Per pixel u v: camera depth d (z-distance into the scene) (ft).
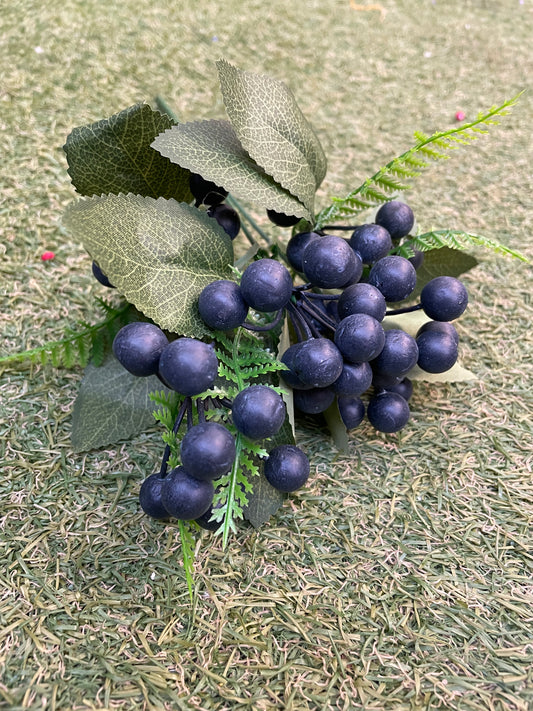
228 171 0.46
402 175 0.52
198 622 0.41
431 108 0.99
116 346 0.39
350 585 0.45
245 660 0.40
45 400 0.56
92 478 0.50
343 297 0.44
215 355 0.39
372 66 1.06
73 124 0.85
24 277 0.67
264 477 0.47
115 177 0.50
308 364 0.41
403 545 0.48
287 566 0.46
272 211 0.53
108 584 0.43
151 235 0.42
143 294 0.41
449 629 0.42
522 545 0.48
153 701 0.37
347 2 1.21
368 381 0.44
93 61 0.95
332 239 0.43
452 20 1.20
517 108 1.00
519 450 0.56
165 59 0.99
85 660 0.39
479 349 0.65
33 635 0.40
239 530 0.48
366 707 0.38
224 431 0.36
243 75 0.48
